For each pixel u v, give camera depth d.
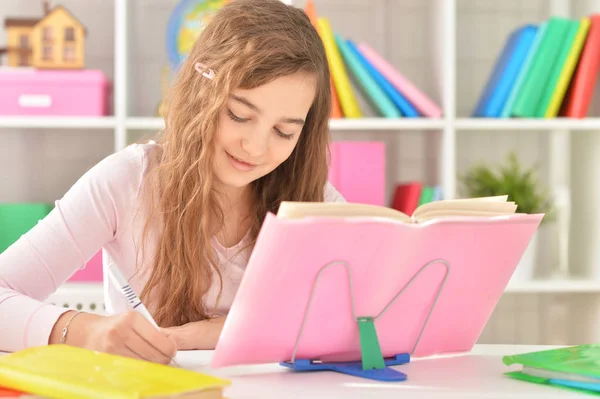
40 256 1.30
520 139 2.86
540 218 1.07
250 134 1.27
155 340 1.01
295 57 1.25
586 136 2.72
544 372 0.92
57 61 2.50
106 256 1.49
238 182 1.34
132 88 2.72
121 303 1.47
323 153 1.51
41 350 0.89
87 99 2.48
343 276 0.95
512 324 2.91
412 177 2.83
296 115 1.28
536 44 2.51
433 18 2.69
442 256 1.01
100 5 2.78
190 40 2.71
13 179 2.78
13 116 2.44
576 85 2.54
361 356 1.02
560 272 2.75
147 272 1.44
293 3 2.65
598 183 2.64
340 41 2.49
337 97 2.50
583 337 2.75
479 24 2.86
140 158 1.45
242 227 1.50
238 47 1.26
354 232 0.92
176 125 1.39
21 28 2.55
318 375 0.97
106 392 0.72
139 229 1.42
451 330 1.09
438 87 2.60
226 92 1.24
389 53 2.82
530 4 2.88
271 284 0.92
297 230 0.88
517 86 2.52
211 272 1.43
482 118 2.58
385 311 1.01
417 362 1.06
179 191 1.39
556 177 2.86
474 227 1.01
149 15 2.79
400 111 2.54
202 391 0.75
